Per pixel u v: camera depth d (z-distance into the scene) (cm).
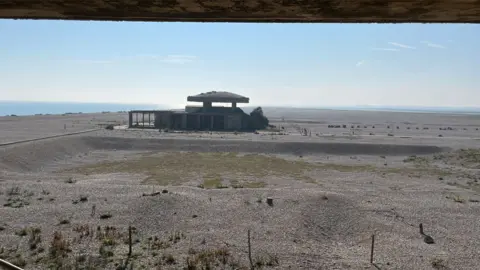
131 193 3136
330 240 2289
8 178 3841
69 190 3212
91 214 2564
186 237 2220
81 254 1939
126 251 1995
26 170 4606
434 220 2680
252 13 469
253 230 2356
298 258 1967
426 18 474
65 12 479
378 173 4891
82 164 5272
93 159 5703
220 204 2862
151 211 2614
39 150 5447
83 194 3072
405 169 5238
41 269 1770
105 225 2369
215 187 3800
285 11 455
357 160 6003
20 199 2916
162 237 2222
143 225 2389
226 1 423
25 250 1969
